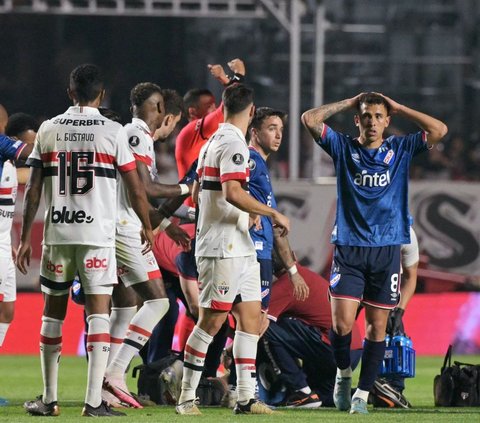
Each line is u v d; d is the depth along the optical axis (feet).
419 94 265.54
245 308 87.35
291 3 217.56
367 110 91.35
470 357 169.58
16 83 261.44
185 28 265.54
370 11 267.59
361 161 91.66
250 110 86.22
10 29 260.83
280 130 96.43
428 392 118.83
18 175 102.27
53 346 83.87
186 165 112.47
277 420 81.82
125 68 263.90
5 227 98.02
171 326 109.50
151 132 97.04
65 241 82.02
